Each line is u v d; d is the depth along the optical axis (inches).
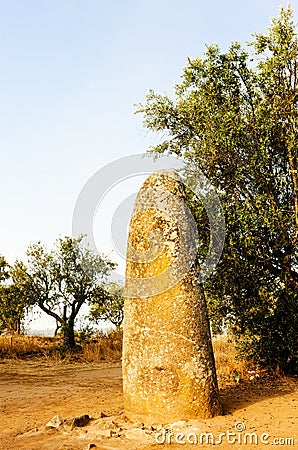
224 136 406.9
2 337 902.4
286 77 438.9
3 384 483.2
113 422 266.2
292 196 433.1
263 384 393.7
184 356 274.8
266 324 426.6
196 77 469.1
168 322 277.7
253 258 422.0
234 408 298.5
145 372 275.3
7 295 882.8
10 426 283.0
